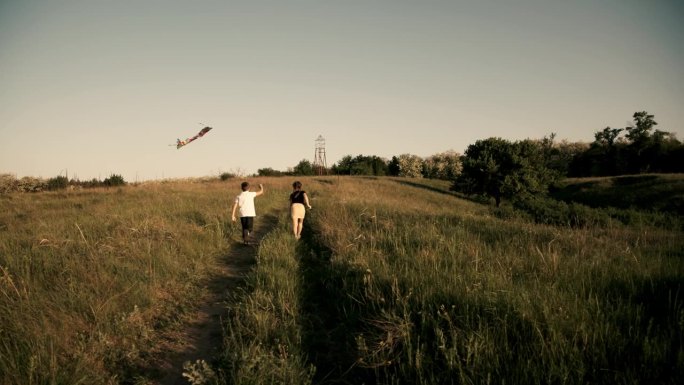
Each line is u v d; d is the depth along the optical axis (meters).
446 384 3.18
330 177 53.09
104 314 4.69
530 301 4.06
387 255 6.80
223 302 5.76
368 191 31.70
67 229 9.08
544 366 3.06
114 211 12.60
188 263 7.51
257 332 4.28
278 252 7.87
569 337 3.46
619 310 3.80
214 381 3.41
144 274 6.29
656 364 2.93
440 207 31.25
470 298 4.32
